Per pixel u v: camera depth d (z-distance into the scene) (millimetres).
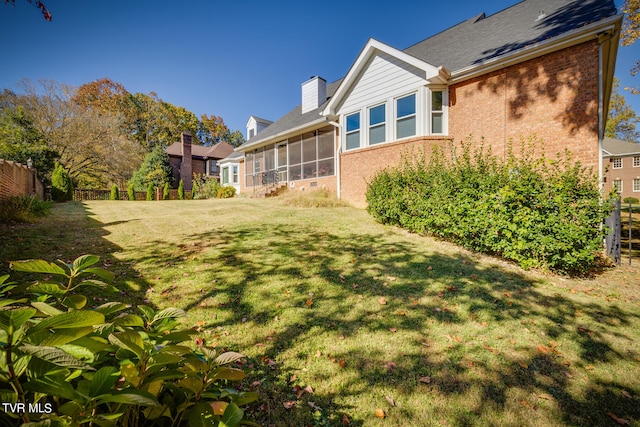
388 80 10523
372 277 4508
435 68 8820
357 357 2697
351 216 9242
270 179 18438
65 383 899
